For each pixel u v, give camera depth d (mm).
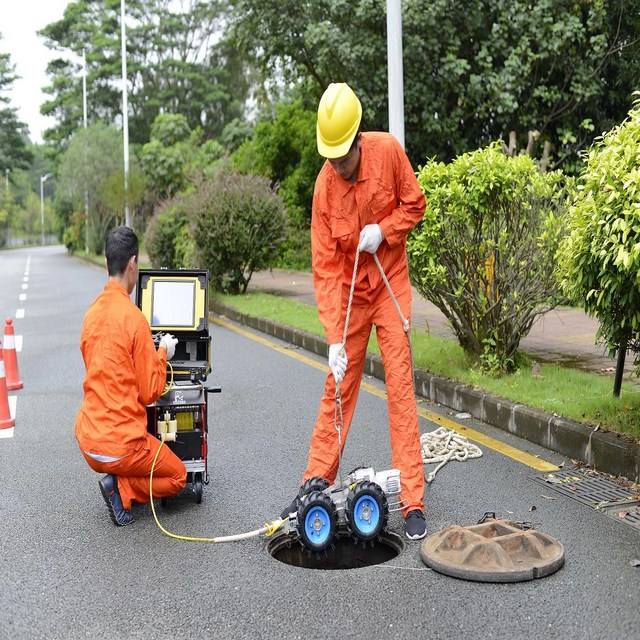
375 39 14852
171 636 3252
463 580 3682
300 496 4348
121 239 4473
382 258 4414
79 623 3381
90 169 39344
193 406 4633
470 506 4602
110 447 4297
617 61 14852
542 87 14539
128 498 4449
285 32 16469
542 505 4582
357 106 4160
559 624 3244
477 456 5496
